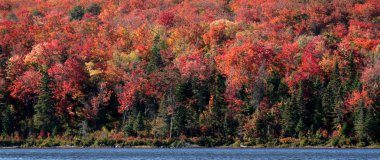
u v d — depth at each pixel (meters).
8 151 192.25
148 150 195.62
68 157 164.75
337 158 157.75
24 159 158.62
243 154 173.50
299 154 172.88
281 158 158.75
